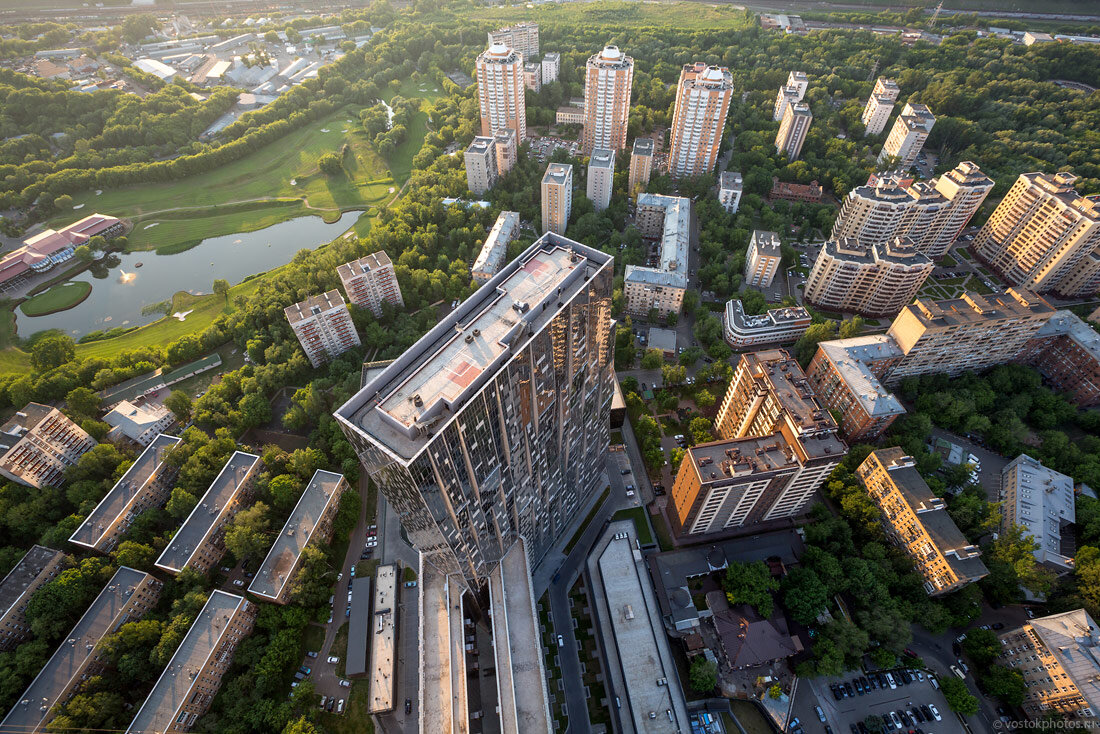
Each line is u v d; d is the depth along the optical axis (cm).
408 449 11275
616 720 17825
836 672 17975
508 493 15662
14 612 18738
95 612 18788
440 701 16425
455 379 12269
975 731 17838
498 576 18025
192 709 17312
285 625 19662
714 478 19138
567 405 16738
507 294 14200
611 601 19575
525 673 16450
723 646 19025
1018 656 18262
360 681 18800
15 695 17288
